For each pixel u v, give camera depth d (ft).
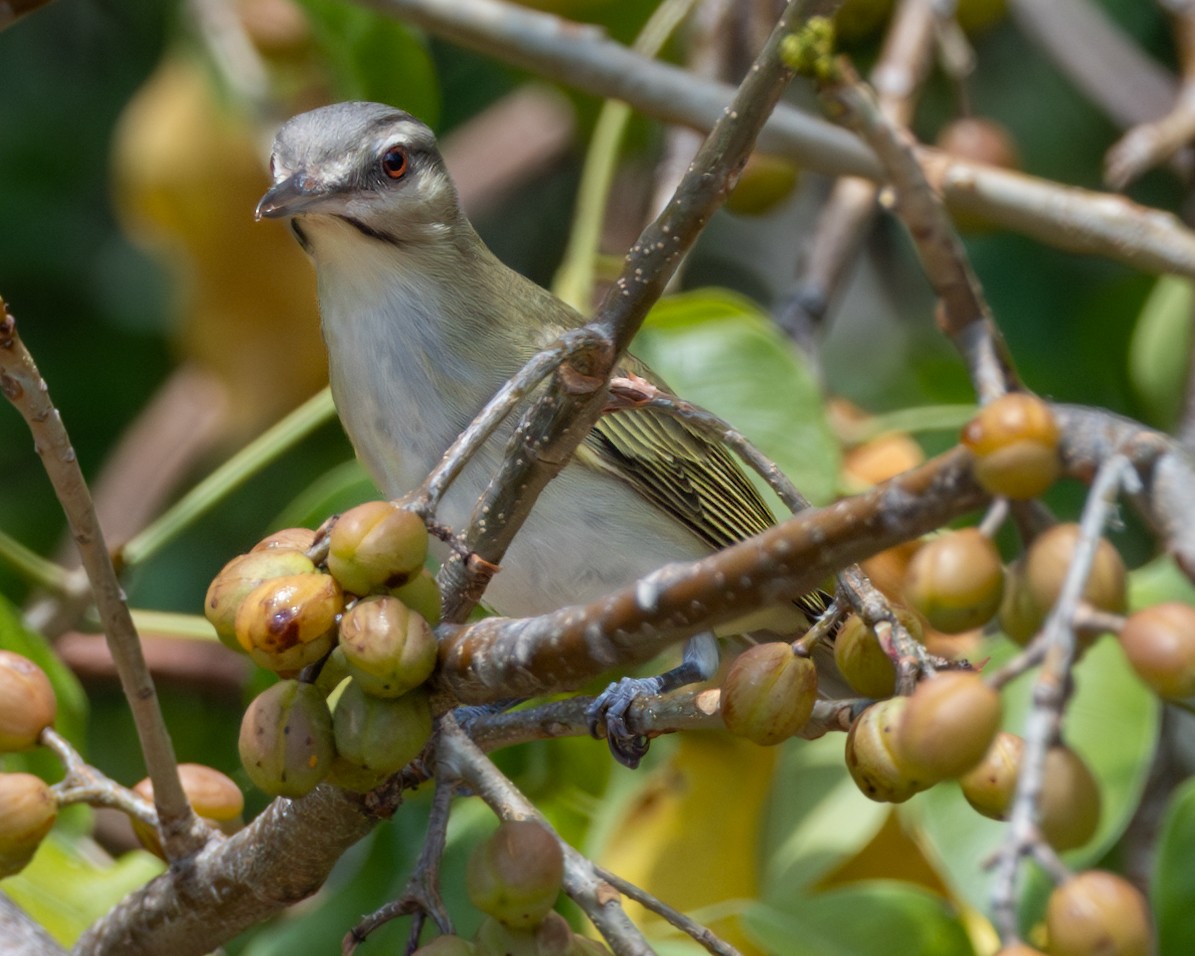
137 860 26.09
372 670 16.10
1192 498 12.73
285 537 18.38
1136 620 13.35
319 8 36.83
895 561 29.14
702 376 32.14
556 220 46.91
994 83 47.29
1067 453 13.20
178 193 40.04
